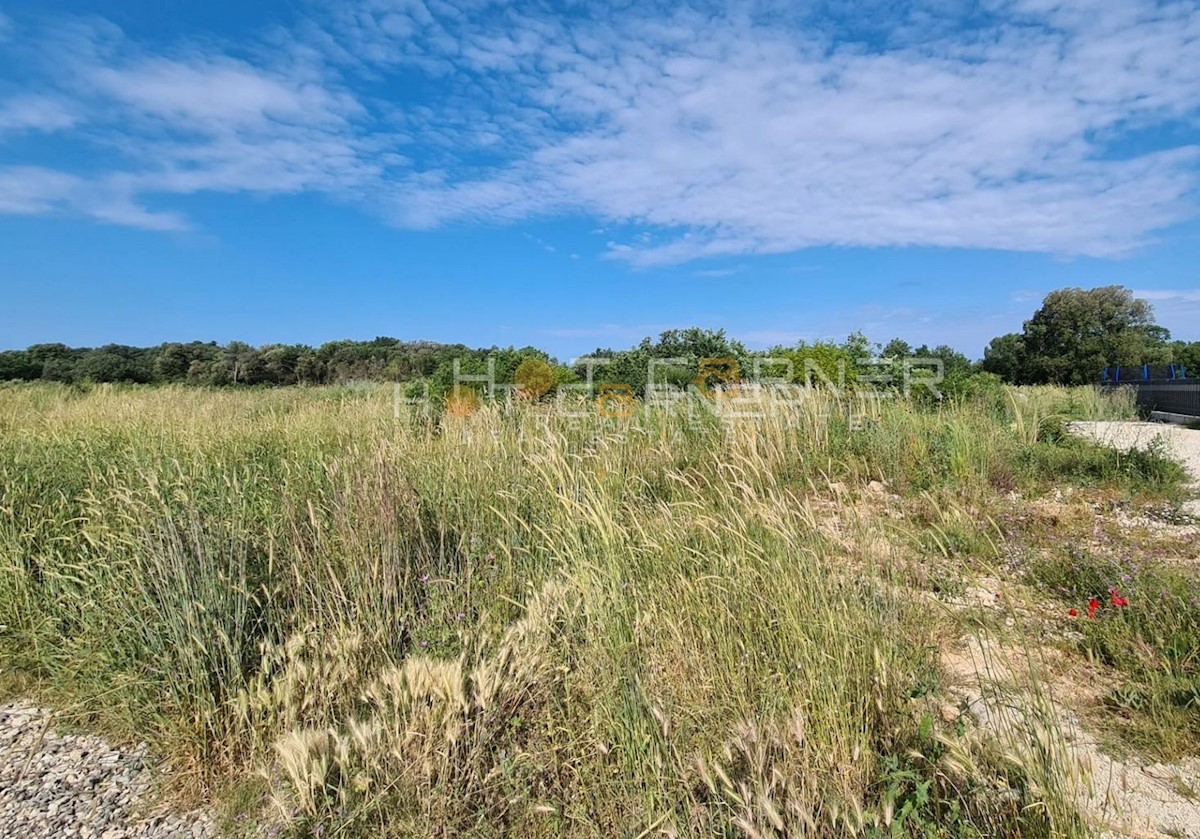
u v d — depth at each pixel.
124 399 12.55
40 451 6.66
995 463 7.45
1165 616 3.62
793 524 3.59
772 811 2.05
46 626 3.82
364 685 3.10
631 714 2.63
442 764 2.52
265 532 4.27
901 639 3.02
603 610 3.14
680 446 7.68
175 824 2.58
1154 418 15.25
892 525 4.22
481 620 3.53
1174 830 2.29
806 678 2.70
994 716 2.84
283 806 2.41
